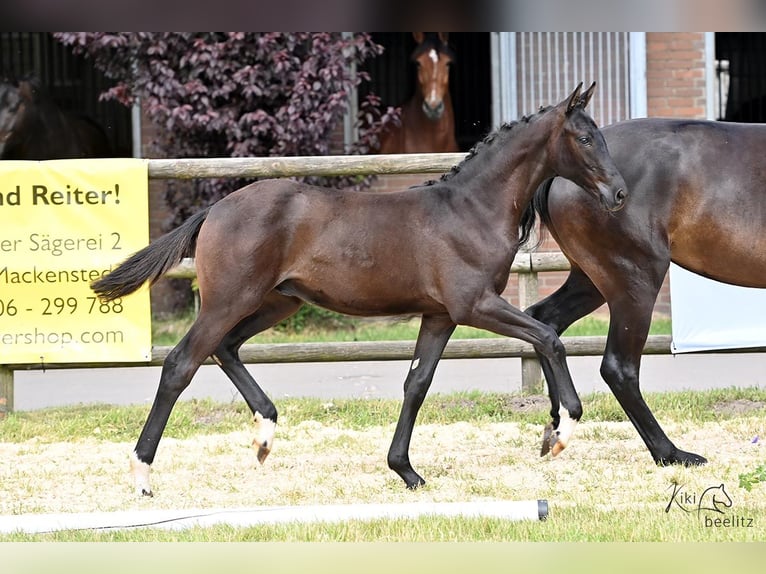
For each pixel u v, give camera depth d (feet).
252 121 55.57
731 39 70.79
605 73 60.75
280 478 32.68
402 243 30.04
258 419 31.65
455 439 37.29
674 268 41.16
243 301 29.68
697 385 45.27
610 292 32.76
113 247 40.42
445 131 64.80
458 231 30.01
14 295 40.42
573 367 49.75
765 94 70.79
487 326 30.12
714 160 32.12
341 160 40.55
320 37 55.57
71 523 26.71
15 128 61.11
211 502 29.96
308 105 55.57
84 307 40.50
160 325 59.26
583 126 29.73
